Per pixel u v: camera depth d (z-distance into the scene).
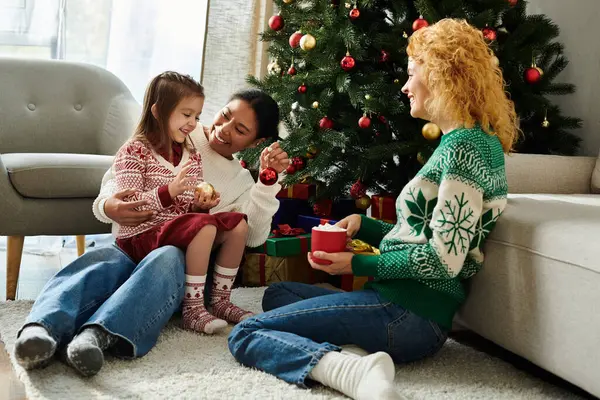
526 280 1.48
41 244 3.18
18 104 2.73
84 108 2.82
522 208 1.61
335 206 2.59
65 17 3.28
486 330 1.62
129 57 3.44
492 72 1.55
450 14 2.23
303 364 1.44
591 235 1.35
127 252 1.87
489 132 1.53
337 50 2.35
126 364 1.54
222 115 2.03
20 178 2.17
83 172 2.25
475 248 1.58
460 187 1.45
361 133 2.44
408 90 1.60
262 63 3.29
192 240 1.78
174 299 1.70
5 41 3.21
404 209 1.57
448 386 1.49
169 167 1.90
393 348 1.55
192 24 3.50
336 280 2.42
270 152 2.00
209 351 1.65
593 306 1.30
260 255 2.33
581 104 2.85
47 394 1.35
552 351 1.41
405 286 1.54
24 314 1.89
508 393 1.46
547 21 2.53
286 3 2.52
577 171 2.38
